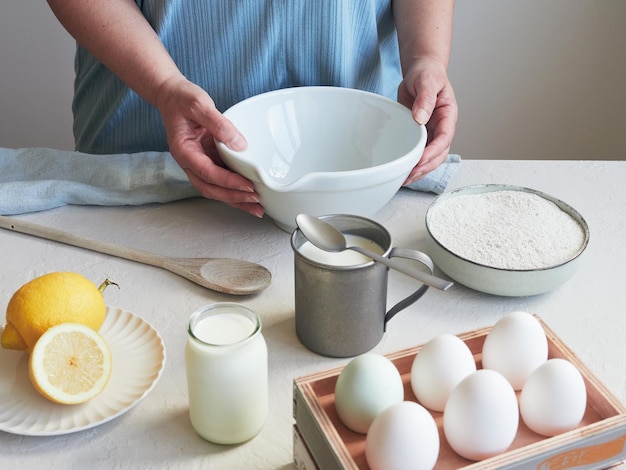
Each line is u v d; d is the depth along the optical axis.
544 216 1.00
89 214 1.09
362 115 1.11
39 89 2.10
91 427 0.73
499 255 0.93
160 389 0.79
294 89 1.12
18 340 0.78
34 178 1.14
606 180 1.19
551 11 1.95
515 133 2.15
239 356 0.68
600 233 1.05
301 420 0.68
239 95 1.22
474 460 0.63
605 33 1.97
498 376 0.63
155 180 1.12
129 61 1.06
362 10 1.19
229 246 1.01
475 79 2.07
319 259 0.80
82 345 0.75
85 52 1.30
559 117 2.11
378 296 0.79
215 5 1.14
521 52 2.01
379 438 0.59
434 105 1.05
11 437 0.73
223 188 0.97
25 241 1.02
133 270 0.96
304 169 1.12
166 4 1.13
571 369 0.65
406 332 0.87
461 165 1.23
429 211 1.00
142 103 1.23
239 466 0.71
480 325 0.88
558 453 0.62
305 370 0.81
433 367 0.67
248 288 0.91
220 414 0.70
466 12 1.96
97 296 0.80
